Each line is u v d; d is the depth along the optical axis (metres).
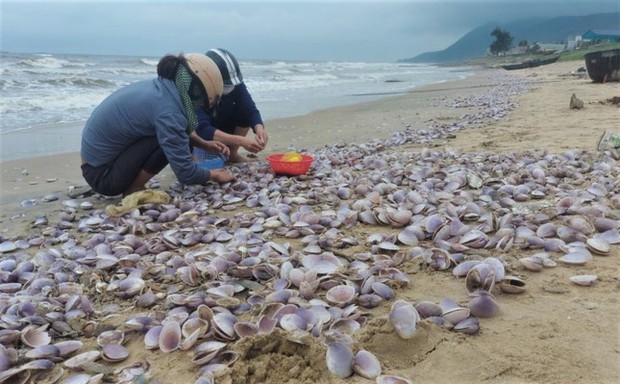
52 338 2.05
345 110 12.02
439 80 32.03
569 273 2.36
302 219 3.31
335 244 2.89
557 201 3.48
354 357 1.69
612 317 1.94
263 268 2.48
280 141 7.39
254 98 16.11
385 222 3.26
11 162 5.96
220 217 3.62
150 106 3.90
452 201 3.48
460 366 1.69
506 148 5.81
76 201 4.25
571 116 8.37
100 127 3.98
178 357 1.85
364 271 2.39
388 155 5.55
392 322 1.82
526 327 1.90
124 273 2.66
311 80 30.45
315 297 2.21
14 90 13.96
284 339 1.76
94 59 40.09
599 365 1.65
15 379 1.75
